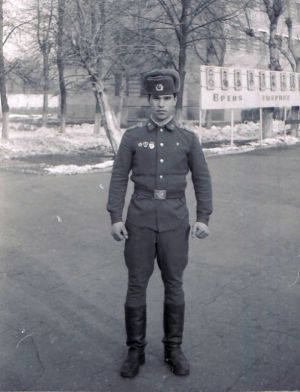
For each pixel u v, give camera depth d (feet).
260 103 66.64
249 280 15.55
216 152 56.95
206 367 10.18
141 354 10.16
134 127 10.04
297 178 37.68
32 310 13.24
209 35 75.20
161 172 9.72
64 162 48.73
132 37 65.46
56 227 22.70
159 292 14.57
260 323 12.33
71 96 123.34
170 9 70.59
